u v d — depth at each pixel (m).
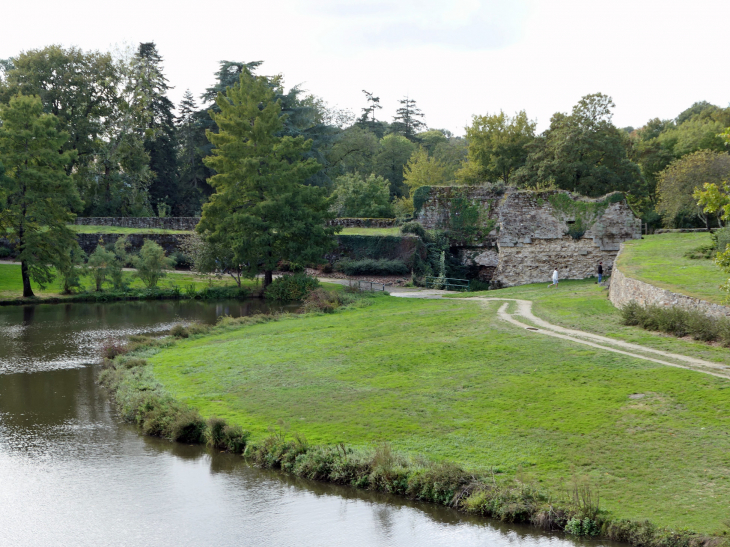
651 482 11.77
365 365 22.00
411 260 51.22
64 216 46.88
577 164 51.06
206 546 11.30
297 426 16.45
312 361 23.25
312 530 11.73
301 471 14.11
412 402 17.52
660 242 40.09
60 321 36.84
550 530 11.12
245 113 48.31
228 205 48.25
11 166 45.00
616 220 46.09
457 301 36.16
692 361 17.98
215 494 13.41
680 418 14.20
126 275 52.09
